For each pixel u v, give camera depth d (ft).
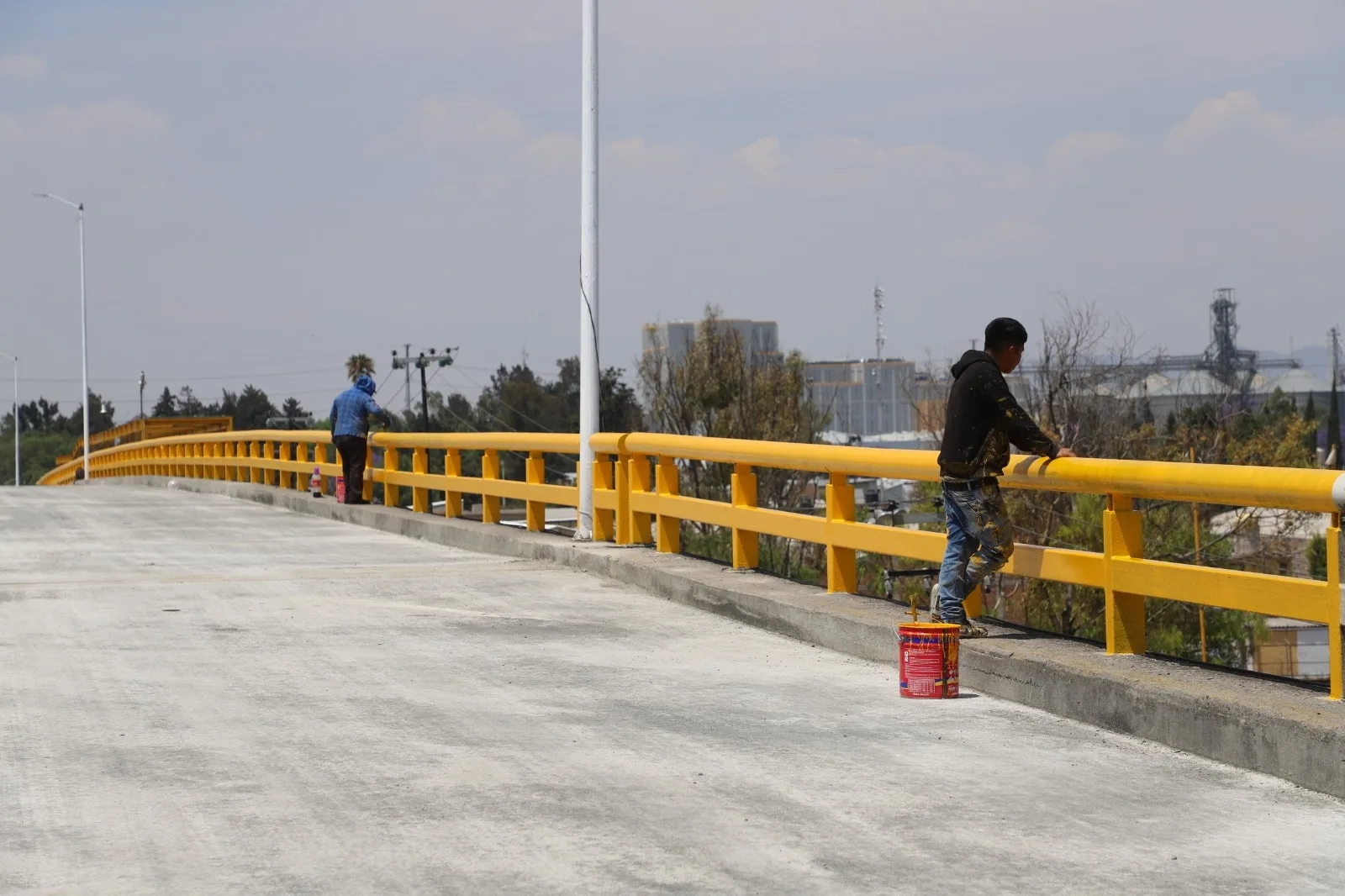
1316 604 22.95
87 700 27.66
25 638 34.71
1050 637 30.17
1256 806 20.76
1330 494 21.99
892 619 32.89
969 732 25.43
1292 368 350.64
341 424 74.90
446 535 59.36
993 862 18.17
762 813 20.33
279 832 19.29
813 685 29.68
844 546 36.11
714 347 151.94
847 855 18.43
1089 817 20.21
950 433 29.12
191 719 26.08
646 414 160.76
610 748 24.14
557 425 260.83
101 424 558.15
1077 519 107.24
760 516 40.06
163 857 18.20
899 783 21.97
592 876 17.54
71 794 21.09
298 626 37.01
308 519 74.84
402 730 25.34
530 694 28.60
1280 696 23.44
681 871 17.75
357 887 17.13
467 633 36.11
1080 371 131.95
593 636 35.70
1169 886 17.31
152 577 46.70
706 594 39.63
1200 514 117.60
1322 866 18.10
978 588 32.30
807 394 154.40
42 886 17.11
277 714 26.63
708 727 25.76
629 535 48.96
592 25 50.83
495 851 18.51
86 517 75.97
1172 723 24.17
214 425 189.26
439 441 65.31
